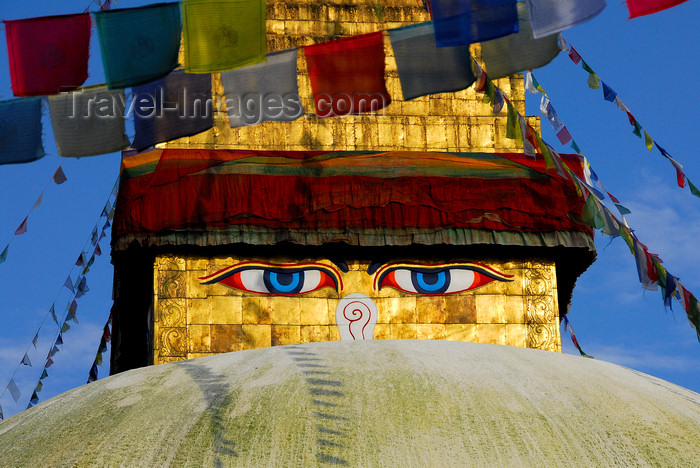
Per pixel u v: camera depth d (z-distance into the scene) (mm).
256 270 15867
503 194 15984
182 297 15680
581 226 15898
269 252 15945
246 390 10555
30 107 8430
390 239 15664
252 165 16047
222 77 9297
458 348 11898
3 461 9969
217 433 9758
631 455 9508
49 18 8086
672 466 9414
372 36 9719
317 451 9383
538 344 15852
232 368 11352
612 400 10523
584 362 11898
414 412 9922
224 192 15773
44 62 8148
